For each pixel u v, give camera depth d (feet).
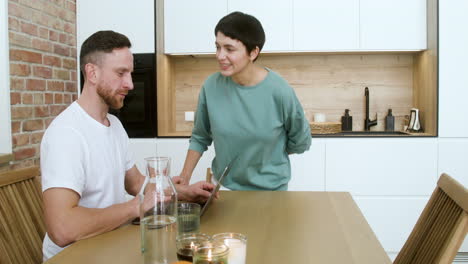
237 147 6.28
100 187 4.65
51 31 10.03
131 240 3.73
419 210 10.19
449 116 10.02
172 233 3.10
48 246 4.33
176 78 12.33
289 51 10.74
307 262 3.25
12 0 8.69
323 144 10.32
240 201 5.21
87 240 3.74
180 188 4.86
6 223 4.48
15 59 8.82
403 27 10.49
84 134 4.50
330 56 11.87
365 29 10.54
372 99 11.82
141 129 10.75
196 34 10.87
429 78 10.46
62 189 4.05
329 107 11.96
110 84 4.64
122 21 10.78
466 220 3.33
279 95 5.92
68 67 10.80
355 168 10.29
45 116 9.89
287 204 5.06
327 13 10.59
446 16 9.94
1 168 8.39
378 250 3.50
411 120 11.14
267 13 10.69
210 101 6.31
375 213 10.29
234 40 5.50
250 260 3.29
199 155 6.93
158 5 10.78
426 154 10.12
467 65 9.92
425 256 4.02
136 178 5.61
